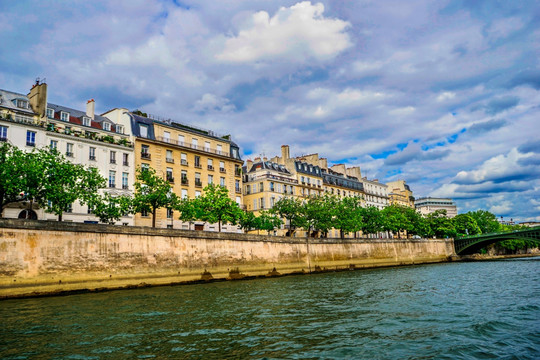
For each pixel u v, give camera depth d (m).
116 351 14.16
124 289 35.00
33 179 33.16
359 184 108.25
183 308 23.38
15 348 14.58
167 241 39.66
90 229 34.00
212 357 13.38
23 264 29.70
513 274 46.22
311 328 17.52
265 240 50.56
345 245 64.56
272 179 78.50
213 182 66.12
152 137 58.81
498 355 13.27
